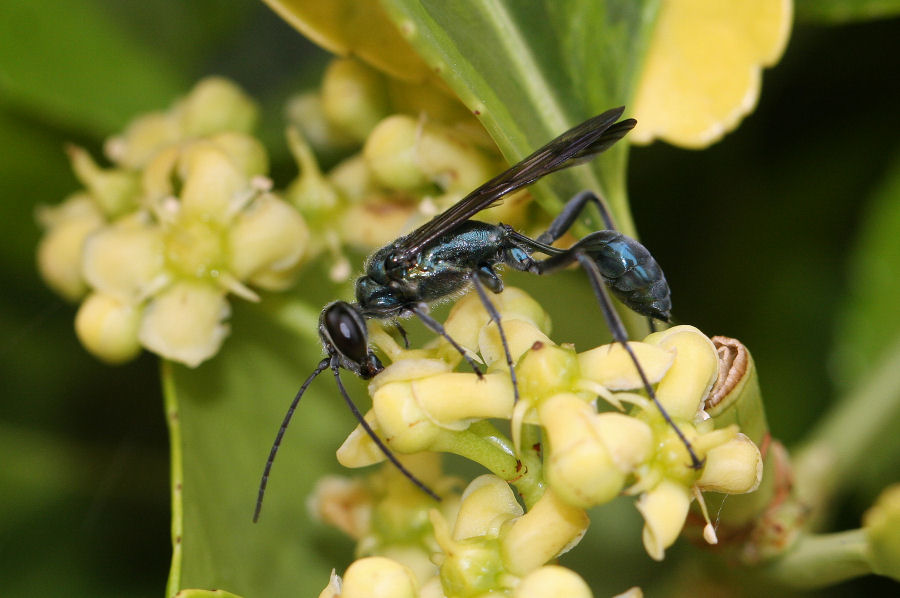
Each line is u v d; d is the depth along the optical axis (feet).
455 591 0.35
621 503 0.39
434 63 0.35
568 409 0.34
